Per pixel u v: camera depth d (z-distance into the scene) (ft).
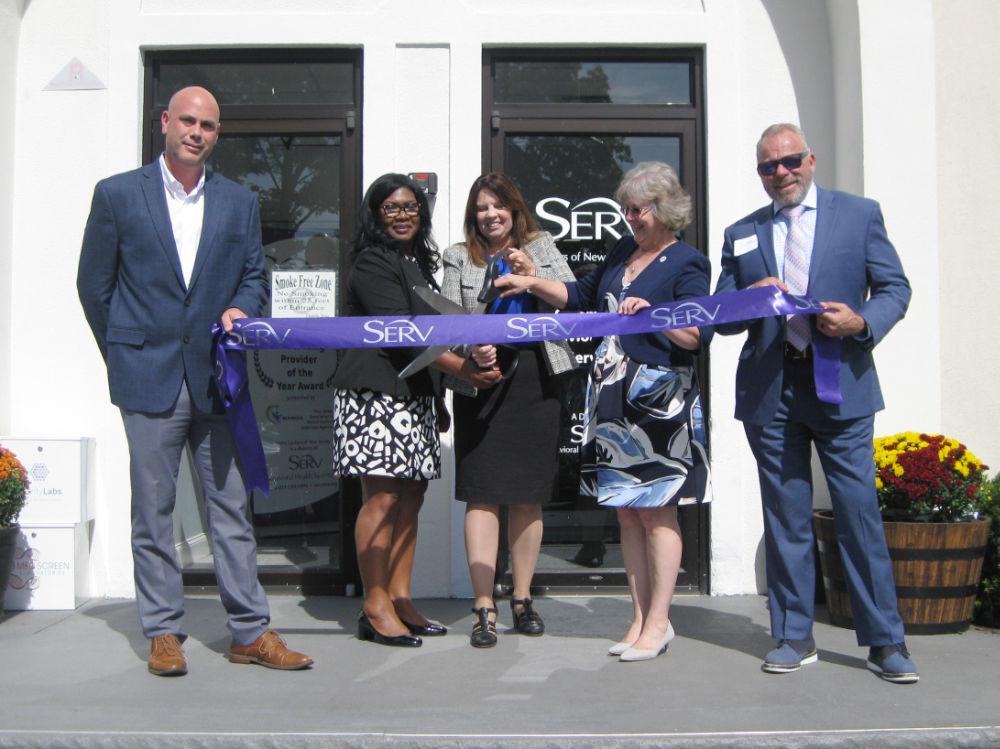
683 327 11.32
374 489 12.66
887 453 13.57
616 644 12.57
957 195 15.49
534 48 16.14
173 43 15.90
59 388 15.90
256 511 16.11
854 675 11.32
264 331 11.51
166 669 11.24
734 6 15.92
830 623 13.83
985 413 15.47
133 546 11.57
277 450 16.24
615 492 11.78
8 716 9.98
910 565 13.14
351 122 16.06
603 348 12.19
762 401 11.57
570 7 16.07
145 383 11.33
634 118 16.14
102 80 16.01
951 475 13.32
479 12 15.88
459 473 12.86
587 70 16.29
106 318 11.62
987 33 15.47
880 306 11.13
